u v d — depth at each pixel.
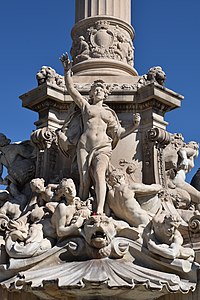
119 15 12.72
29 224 9.31
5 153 12.07
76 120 10.60
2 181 12.02
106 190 9.62
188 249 8.67
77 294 8.20
